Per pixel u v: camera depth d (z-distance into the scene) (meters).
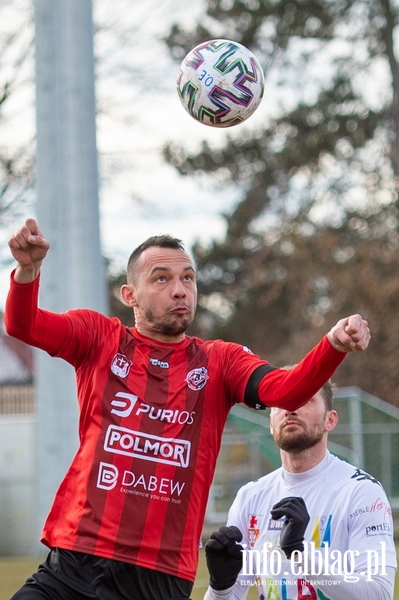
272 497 12.81
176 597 9.98
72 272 34.06
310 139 77.94
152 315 10.49
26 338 10.07
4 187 60.16
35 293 9.82
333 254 74.06
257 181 84.38
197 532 10.28
